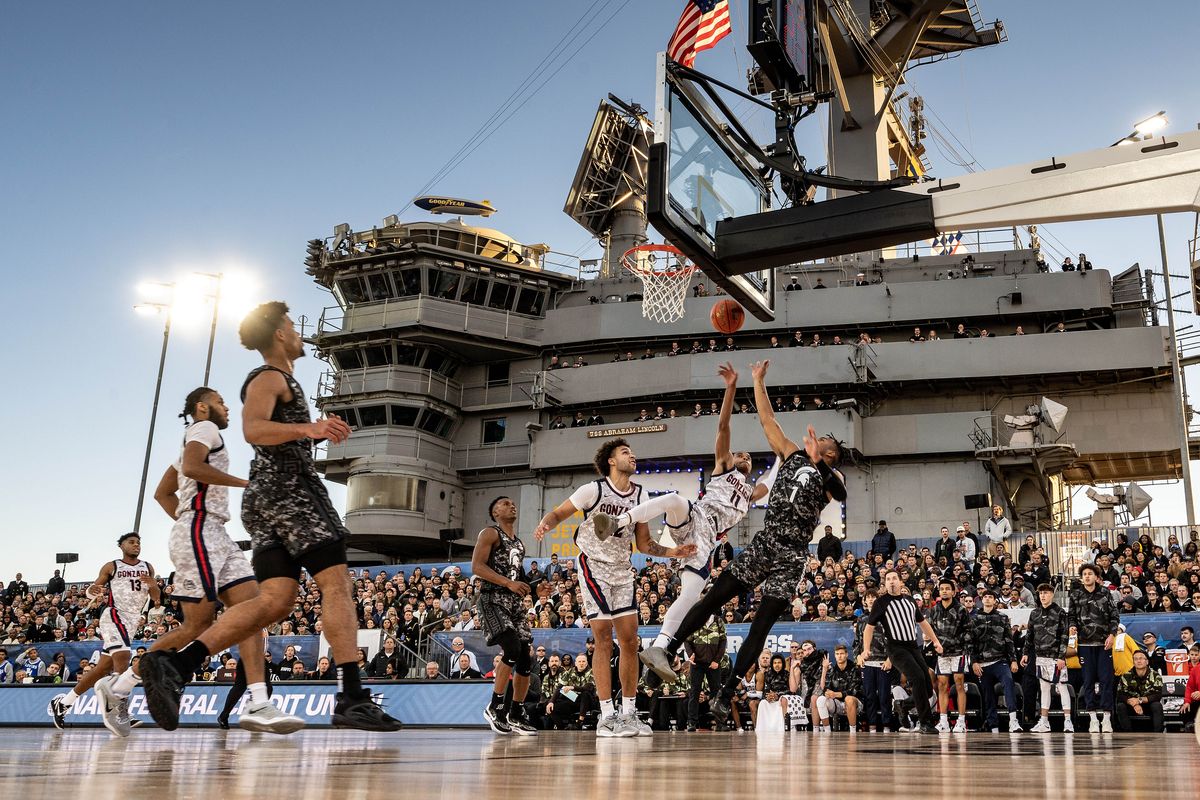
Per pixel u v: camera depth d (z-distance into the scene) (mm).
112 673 10125
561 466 39438
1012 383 36719
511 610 8508
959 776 2883
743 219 7883
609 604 7012
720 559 11281
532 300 43344
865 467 36875
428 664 17062
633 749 5027
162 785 2432
